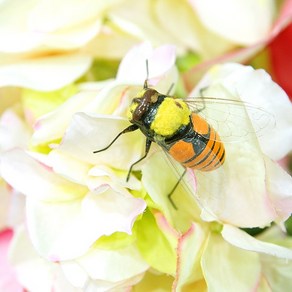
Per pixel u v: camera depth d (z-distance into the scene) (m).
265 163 0.26
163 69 0.27
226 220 0.27
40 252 0.26
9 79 0.28
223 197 0.27
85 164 0.26
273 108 0.27
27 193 0.27
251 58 0.32
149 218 0.27
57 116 0.27
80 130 0.25
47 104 0.29
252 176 0.26
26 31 0.30
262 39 0.32
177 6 0.33
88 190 0.27
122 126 0.26
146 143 0.27
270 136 0.27
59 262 0.26
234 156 0.26
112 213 0.26
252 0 0.32
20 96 0.31
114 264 0.26
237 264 0.27
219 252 0.27
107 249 0.26
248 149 0.26
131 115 0.26
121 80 0.26
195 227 0.26
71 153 0.26
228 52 0.33
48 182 0.27
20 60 0.30
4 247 0.31
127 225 0.26
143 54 0.28
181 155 0.27
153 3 0.33
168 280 0.27
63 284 0.27
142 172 0.26
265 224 0.27
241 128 0.26
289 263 0.28
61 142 0.26
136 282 0.27
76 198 0.27
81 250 0.26
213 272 0.27
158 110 0.27
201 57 0.33
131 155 0.27
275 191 0.26
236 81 0.27
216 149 0.26
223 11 0.32
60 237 0.26
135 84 0.26
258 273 0.27
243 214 0.27
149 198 0.26
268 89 0.27
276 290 0.29
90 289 0.26
